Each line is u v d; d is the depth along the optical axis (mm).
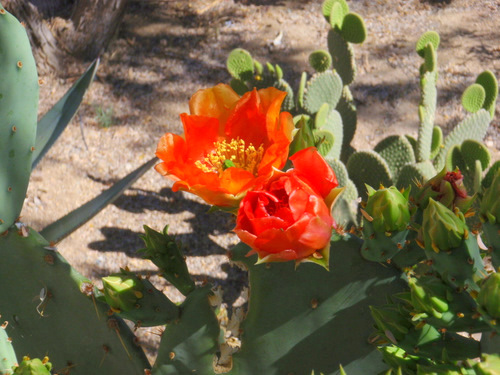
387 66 2203
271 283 793
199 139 708
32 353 895
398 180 1300
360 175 1384
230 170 667
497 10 2400
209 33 2377
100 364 874
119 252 1654
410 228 754
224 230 1708
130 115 2074
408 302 712
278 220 661
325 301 792
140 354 850
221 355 822
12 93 823
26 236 841
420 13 2420
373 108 2055
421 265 958
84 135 2000
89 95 2143
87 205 1322
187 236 1688
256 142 712
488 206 698
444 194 746
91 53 2262
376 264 783
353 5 2484
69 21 2207
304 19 2416
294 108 1458
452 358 710
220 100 712
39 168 1885
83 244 1672
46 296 854
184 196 1814
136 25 2428
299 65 2217
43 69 2205
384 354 727
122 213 1761
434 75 1365
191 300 811
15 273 857
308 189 667
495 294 662
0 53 814
